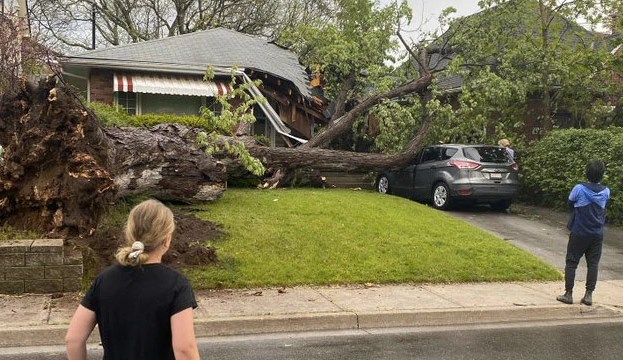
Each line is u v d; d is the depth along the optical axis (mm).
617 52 19312
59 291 7316
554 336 6758
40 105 7977
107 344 2619
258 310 6965
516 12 18078
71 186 7938
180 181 10672
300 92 19031
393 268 8984
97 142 8508
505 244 10883
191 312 2652
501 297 8102
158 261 2771
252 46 21734
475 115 17781
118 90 17016
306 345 6180
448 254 9867
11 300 6996
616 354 6086
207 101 18844
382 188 17078
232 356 5750
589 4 18203
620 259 10961
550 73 18062
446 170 14797
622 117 18891
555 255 11086
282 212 11141
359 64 18969
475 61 18172
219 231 9578
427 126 16422
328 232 10195
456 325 7188
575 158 15086
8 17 11281
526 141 19766
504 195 14562
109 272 2734
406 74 19281
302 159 14453
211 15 33719
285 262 8719
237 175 13711
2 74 8969
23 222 8141
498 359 5832
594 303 8117
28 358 5543
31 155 7844
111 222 9156
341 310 7105
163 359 2605
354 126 18031
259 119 19766
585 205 7848
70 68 17625
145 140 10227
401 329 6934
